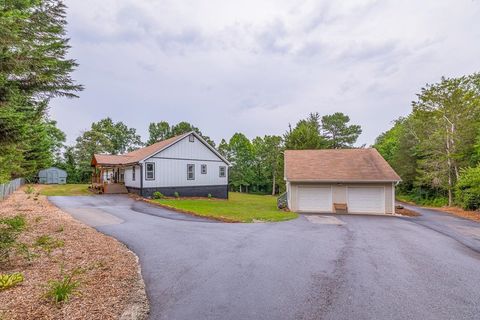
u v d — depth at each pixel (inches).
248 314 142.1
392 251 276.7
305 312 145.4
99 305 145.0
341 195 668.1
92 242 276.5
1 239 203.0
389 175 649.0
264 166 1742.1
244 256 248.2
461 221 523.2
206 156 944.3
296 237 335.6
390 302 159.0
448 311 148.7
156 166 815.7
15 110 248.7
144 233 335.9
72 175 1610.5
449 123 868.0
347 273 208.2
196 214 500.7
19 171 673.6
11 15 186.4
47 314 131.7
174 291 169.6
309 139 1088.8
